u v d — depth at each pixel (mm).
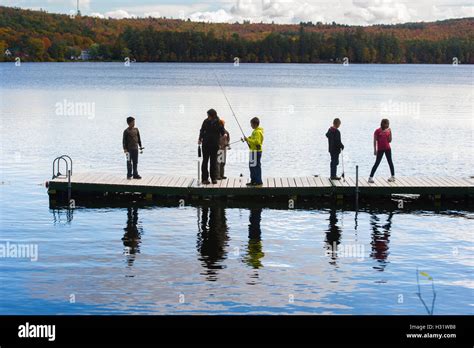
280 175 28766
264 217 21031
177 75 147625
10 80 114500
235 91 90188
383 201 23656
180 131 43156
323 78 143625
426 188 23250
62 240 18016
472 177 25312
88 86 98188
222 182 24250
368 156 34219
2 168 29531
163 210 21828
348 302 13633
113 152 34750
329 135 24375
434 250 17422
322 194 23359
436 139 41156
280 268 15766
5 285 14422
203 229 19422
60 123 47469
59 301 13539
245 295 13945
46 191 24672
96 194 23594
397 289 14406
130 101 69188
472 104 69750
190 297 13789
